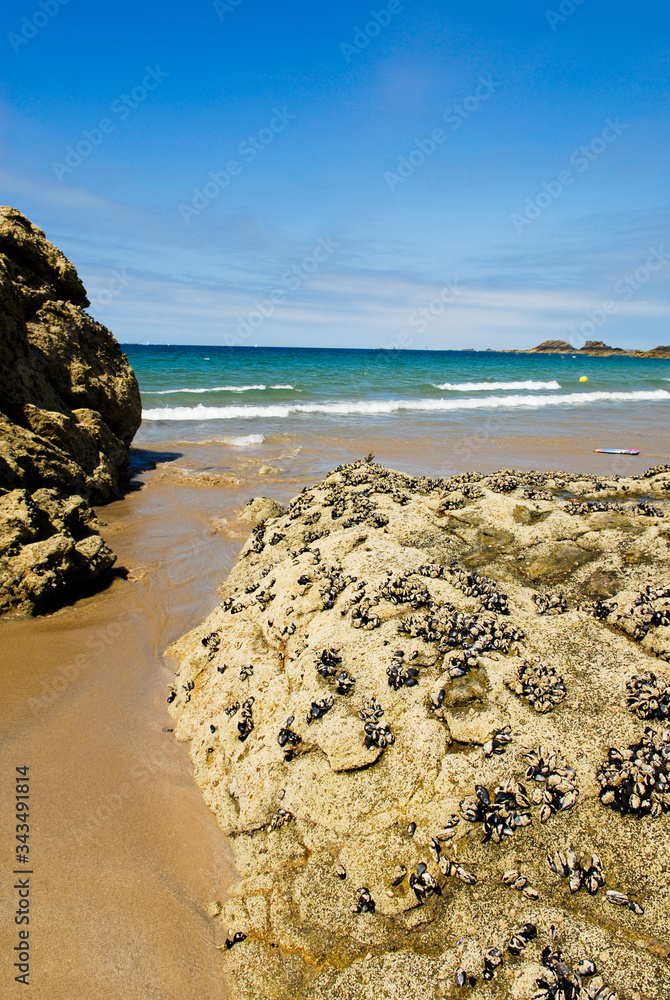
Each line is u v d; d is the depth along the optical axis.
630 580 8.27
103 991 4.57
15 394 15.41
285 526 11.29
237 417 32.94
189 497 17.59
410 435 28.23
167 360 73.81
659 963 4.08
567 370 85.62
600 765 5.25
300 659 6.91
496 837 4.93
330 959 4.69
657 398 52.75
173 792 6.43
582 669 6.25
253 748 6.34
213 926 5.12
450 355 177.00
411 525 9.92
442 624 6.80
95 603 10.74
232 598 9.34
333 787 5.61
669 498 12.20
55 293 18.11
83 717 7.56
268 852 5.52
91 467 16.86
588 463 22.72
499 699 5.95
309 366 68.94
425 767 5.50
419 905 4.79
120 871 5.50
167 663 8.95
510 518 10.12
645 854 4.65
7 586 10.09
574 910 4.52
